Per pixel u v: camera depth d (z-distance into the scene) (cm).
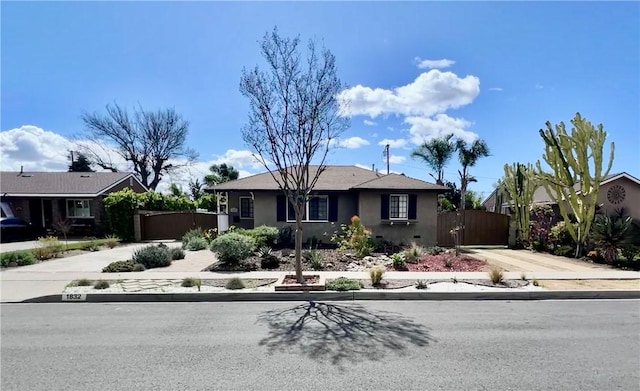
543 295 772
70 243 1664
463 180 2856
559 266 1102
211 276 929
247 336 505
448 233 1667
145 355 434
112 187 2339
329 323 569
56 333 522
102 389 348
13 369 394
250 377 372
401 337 498
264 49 865
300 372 384
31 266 1091
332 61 874
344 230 1455
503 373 381
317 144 1051
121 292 760
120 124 3806
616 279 904
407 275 937
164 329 541
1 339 497
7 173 2486
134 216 1948
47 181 2370
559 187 1384
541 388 347
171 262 1139
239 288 796
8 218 1923
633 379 367
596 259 1184
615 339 492
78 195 2166
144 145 3922
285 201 1609
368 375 376
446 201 3056
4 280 886
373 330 531
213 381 363
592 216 1255
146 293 752
